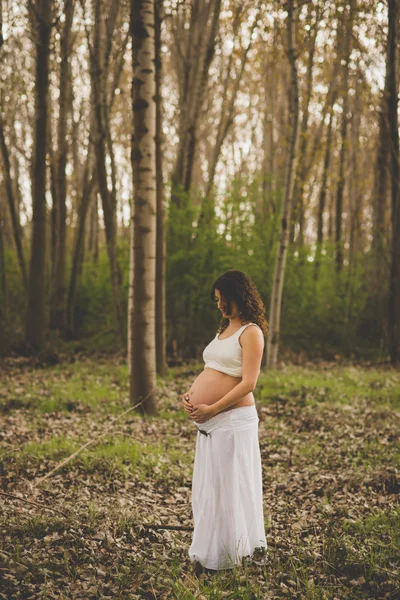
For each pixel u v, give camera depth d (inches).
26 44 726.5
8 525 155.0
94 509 173.8
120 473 217.2
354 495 200.2
